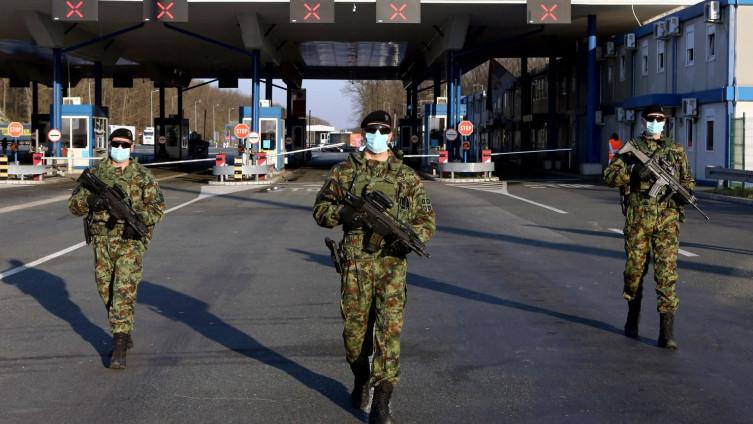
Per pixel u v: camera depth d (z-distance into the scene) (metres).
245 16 40.22
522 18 40.84
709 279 11.02
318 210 5.55
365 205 5.38
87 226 6.88
